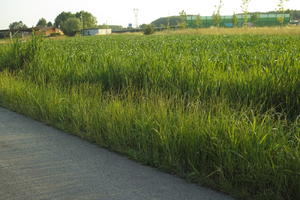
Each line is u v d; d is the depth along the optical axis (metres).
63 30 113.62
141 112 5.70
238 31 43.75
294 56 8.29
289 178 3.61
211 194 3.75
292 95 5.89
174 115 5.31
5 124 6.77
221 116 4.89
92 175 4.30
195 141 4.39
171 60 8.77
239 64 8.43
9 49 13.05
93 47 19.31
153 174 4.30
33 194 3.86
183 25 70.38
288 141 4.13
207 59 8.62
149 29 68.75
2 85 9.75
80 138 5.81
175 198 3.67
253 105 5.87
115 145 5.25
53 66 10.40
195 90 6.88
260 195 3.58
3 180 4.24
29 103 7.79
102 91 8.33
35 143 5.60
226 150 4.08
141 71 8.20
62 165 4.65
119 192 3.84
